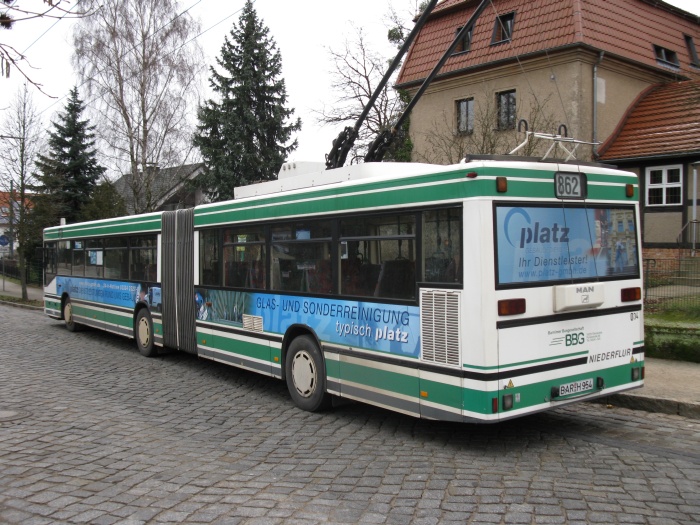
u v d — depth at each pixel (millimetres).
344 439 6289
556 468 5227
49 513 4438
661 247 18125
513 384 5348
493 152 14227
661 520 4113
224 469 5371
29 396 8344
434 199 5680
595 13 19656
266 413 7438
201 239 9750
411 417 7121
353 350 6656
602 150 19422
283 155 30125
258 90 29422
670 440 6012
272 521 4230
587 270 6008
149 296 11438
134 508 4496
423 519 4203
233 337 8922
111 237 13031
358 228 6621
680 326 9570
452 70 21547
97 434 6539
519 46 19875
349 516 4285
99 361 11258
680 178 18156
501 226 5371
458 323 5434
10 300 25375
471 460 5492
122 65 26188
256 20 29734
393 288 6156
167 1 26000
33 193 25703
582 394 5883
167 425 6918
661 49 21781
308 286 7391
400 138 24688
